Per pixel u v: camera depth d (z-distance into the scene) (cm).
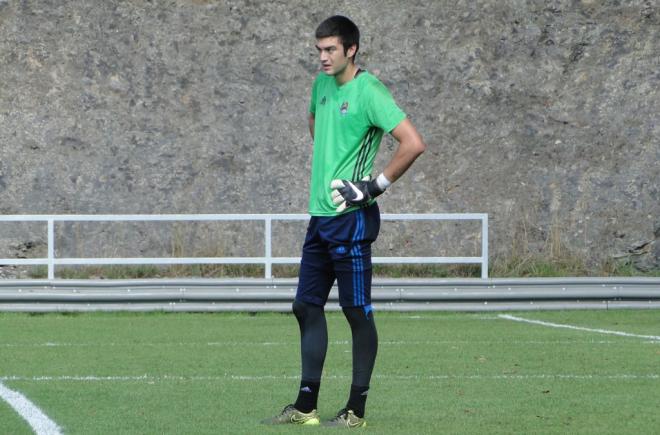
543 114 8231
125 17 8456
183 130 8012
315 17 8600
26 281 5819
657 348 4372
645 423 2711
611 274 7325
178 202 7688
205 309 5894
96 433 2534
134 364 3875
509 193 7838
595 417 2798
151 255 7462
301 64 8356
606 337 4816
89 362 3931
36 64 8219
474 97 8300
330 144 2586
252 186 7794
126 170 7800
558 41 8588
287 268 7300
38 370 3709
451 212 7744
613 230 7619
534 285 6081
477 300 6047
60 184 7688
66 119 7988
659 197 7794
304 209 7725
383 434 2536
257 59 8344
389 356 4125
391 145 8106
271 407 2930
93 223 7519
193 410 2878
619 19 8712
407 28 8594
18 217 5941
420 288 6022
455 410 2909
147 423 2670
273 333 4978
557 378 3531
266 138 8006
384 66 8406
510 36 8600
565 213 7725
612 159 8006
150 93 8162
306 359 2662
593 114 8238
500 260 7356
